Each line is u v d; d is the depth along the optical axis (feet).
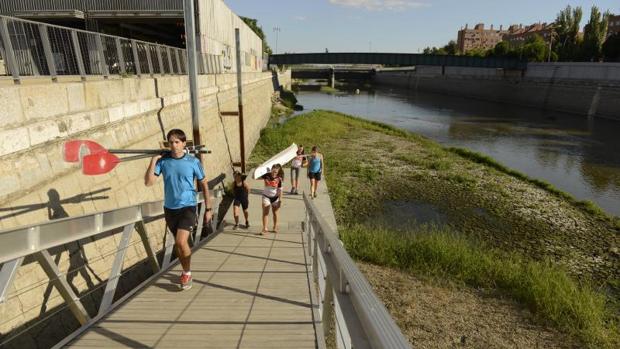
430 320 26.66
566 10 275.39
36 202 19.04
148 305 15.75
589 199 65.21
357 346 7.43
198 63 58.54
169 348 12.33
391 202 56.80
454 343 24.29
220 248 26.66
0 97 17.04
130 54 35.22
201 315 14.82
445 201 57.93
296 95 297.12
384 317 6.30
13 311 16.49
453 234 45.42
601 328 26.71
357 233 39.99
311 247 23.72
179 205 17.12
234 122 73.56
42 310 18.20
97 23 67.67
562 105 191.52
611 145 111.65
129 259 26.89
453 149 95.25
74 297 15.16
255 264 22.16
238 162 69.51
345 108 207.10
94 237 23.29
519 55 245.04
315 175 50.06
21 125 18.29
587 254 42.65
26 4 64.80
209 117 55.47
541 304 28.50
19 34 21.56
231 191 54.80
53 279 14.32
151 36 98.53
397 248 37.04
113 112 27.25
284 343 12.70
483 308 28.68
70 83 22.45
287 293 17.28
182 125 43.19
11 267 12.23
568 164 90.02
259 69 183.73
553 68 205.05
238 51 56.34
